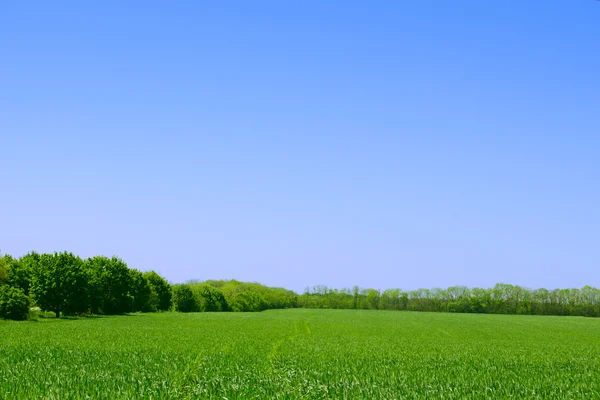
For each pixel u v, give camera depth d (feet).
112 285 290.15
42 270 236.43
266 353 106.73
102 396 50.37
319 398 57.31
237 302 498.28
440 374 80.38
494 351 130.72
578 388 67.21
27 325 175.73
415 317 377.71
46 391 51.88
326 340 155.53
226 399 52.08
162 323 215.31
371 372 80.79
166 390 54.29
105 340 123.54
